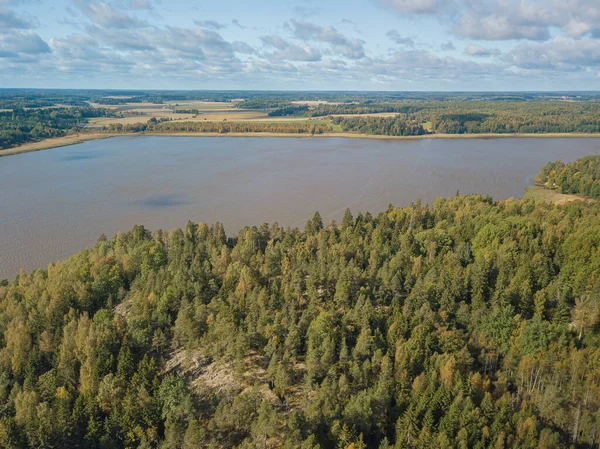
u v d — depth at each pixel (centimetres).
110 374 9019
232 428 8238
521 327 9650
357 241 14275
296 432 7519
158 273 12850
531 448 7150
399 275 11619
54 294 11800
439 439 7244
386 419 8206
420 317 10169
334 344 9356
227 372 9438
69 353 9944
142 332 10338
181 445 7988
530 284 11169
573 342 9256
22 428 8425
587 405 8056
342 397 8419
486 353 9506
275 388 8850
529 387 8725
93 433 8388
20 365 10138
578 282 11131
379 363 8988
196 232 15788
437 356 8988
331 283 11706
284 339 10044
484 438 7406
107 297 12512
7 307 11906
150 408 8656
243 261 13100
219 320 10256
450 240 13962
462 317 10512
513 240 12988
